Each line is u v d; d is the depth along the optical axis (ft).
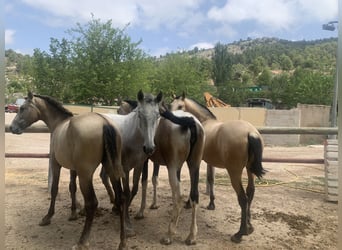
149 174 24.86
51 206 14.02
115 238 12.89
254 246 12.49
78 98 73.67
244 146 12.54
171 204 17.29
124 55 76.13
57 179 14.01
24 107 15.15
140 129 11.84
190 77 104.01
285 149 44.80
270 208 16.99
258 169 12.50
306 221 15.31
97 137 11.03
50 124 15.25
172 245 12.39
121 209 11.69
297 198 19.02
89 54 72.95
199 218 15.35
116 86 72.23
